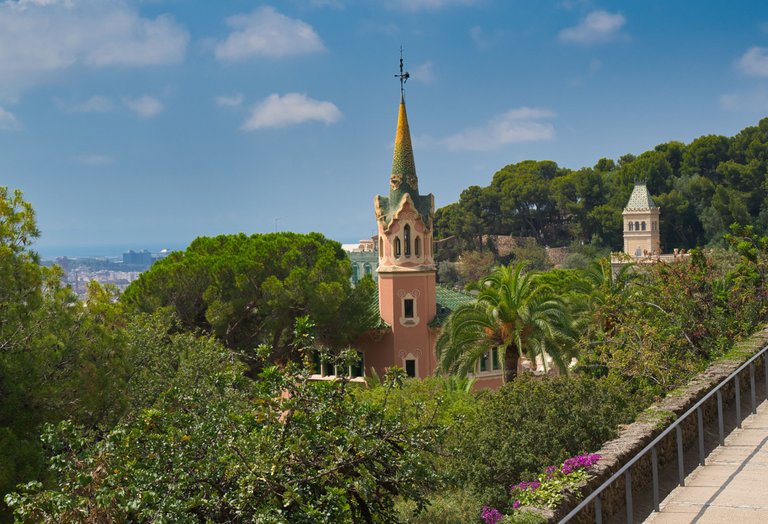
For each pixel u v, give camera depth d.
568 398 26.16
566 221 156.50
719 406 16.45
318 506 14.25
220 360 31.69
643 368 29.20
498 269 46.31
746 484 14.25
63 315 25.00
